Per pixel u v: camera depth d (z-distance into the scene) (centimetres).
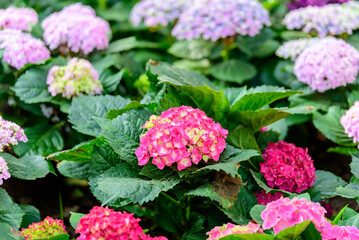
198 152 144
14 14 189
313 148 188
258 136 166
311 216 134
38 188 173
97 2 237
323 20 187
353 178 161
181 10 204
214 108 158
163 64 166
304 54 175
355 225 140
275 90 163
